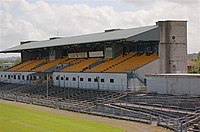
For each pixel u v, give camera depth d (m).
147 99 65.88
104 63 96.38
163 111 55.66
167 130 46.66
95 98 76.38
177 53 83.44
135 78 79.81
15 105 82.38
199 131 43.38
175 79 65.88
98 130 48.69
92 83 90.31
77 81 95.88
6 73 132.62
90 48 109.75
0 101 92.12
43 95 92.81
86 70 94.56
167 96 64.50
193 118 48.72
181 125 42.88
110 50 98.81
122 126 51.28
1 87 120.12
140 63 83.44
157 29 83.00
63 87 99.00
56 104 76.88
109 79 84.75
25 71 120.06
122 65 88.12
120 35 89.25
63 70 103.69
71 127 51.53
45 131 48.94
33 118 61.28
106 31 115.44
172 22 82.81
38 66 123.88
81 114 66.06
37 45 126.75
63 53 124.44
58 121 57.50
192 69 130.12
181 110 55.12
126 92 75.56
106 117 61.25
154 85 70.56
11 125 54.09
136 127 49.91
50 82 106.81
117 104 66.56
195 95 62.09
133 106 62.47
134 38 82.00
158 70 82.25
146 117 55.09
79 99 79.94
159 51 82.50
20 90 106.62
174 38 83.06
